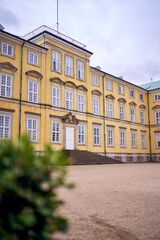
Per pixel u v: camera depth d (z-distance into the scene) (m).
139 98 51.88
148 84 60.53
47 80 31.95
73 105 35.41
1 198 1.67
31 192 1.77
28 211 1.80
